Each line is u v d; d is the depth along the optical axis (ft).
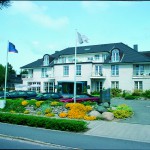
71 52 170.40
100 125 55.57
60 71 157.79
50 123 53.11
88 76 147.64
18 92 107.24
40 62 182.19
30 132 49.16
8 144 39.63
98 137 45.37
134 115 69.21
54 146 39.19
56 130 51.70
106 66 146.30
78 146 38.58
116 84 143.02
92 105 77.87
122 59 143.02
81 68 150.61
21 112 77.77
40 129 52.85
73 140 42.57
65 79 155.12
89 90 146.20
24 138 43.32
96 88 149.48
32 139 42.65
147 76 133.28
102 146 38.75
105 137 45.42
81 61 161.89
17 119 58.70
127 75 139.23
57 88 155.33
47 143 40.24
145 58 136.15
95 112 65.10
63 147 38.37
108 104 79.66
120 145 39.63
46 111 72.38
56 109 72.28
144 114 70.90
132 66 138.31
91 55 159.53
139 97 120.78
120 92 136.56
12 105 81.56
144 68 136.67
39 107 75.87
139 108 84.02
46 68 172.04
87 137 45.24
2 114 62.54
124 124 56.70
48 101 76.84
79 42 83.66
